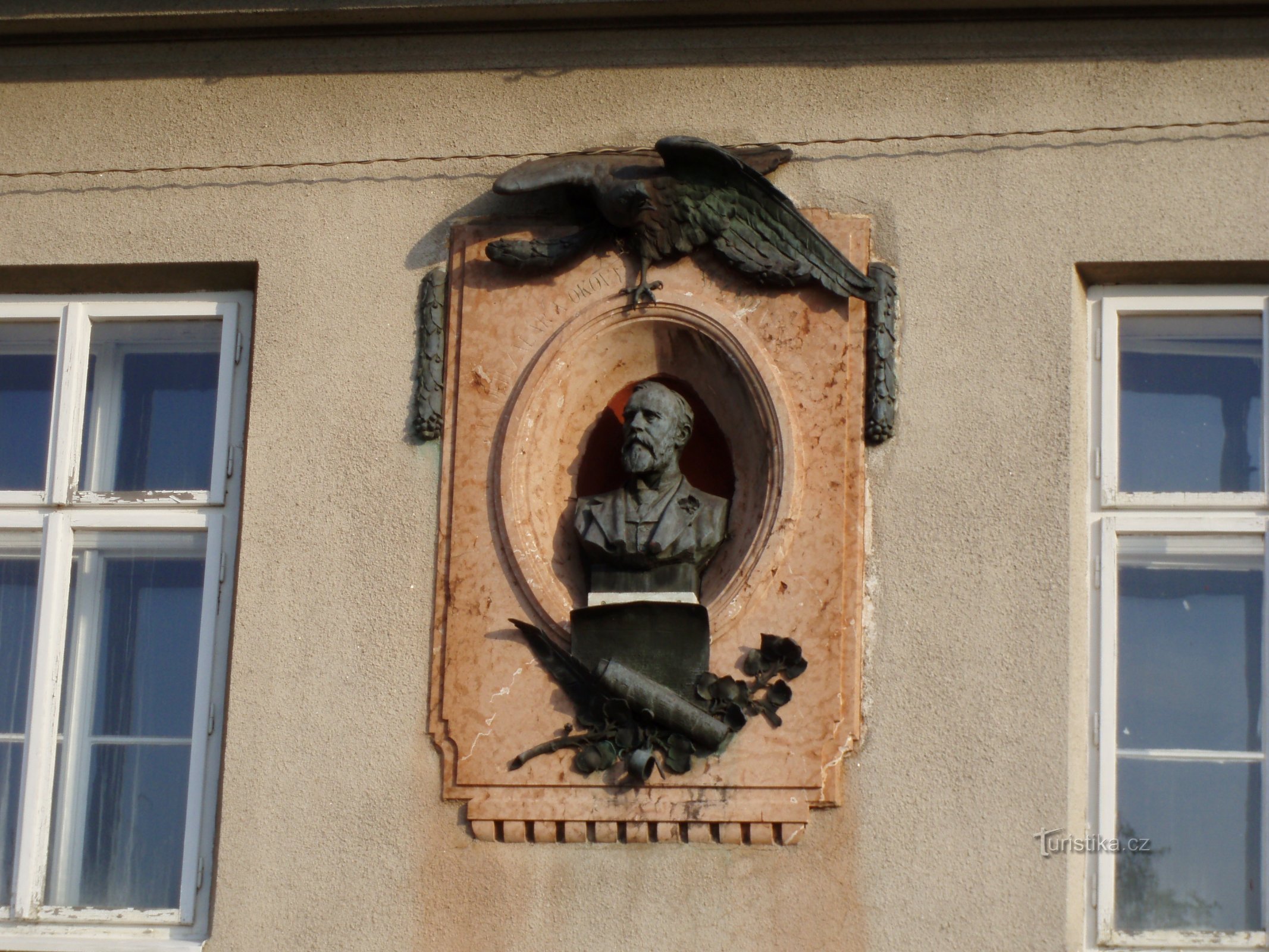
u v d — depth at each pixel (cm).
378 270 736
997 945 640
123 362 755
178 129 762
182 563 725
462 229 734
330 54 764
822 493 688
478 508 700
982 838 650
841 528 684
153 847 697
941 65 736
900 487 689
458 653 684
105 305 757
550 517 711
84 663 716
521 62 754
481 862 665
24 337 765
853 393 699
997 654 668
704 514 698
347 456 714
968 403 696
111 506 729
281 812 677
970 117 729
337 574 700
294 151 754
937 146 727
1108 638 679
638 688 659
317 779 679
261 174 752
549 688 677
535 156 744
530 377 708
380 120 754
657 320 715
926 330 706
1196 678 679
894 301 708
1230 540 685
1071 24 733
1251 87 723
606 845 661
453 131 750
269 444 718
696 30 748
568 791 665
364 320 729
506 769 669
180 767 705
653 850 658
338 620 695
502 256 713
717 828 657
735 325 707
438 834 670
